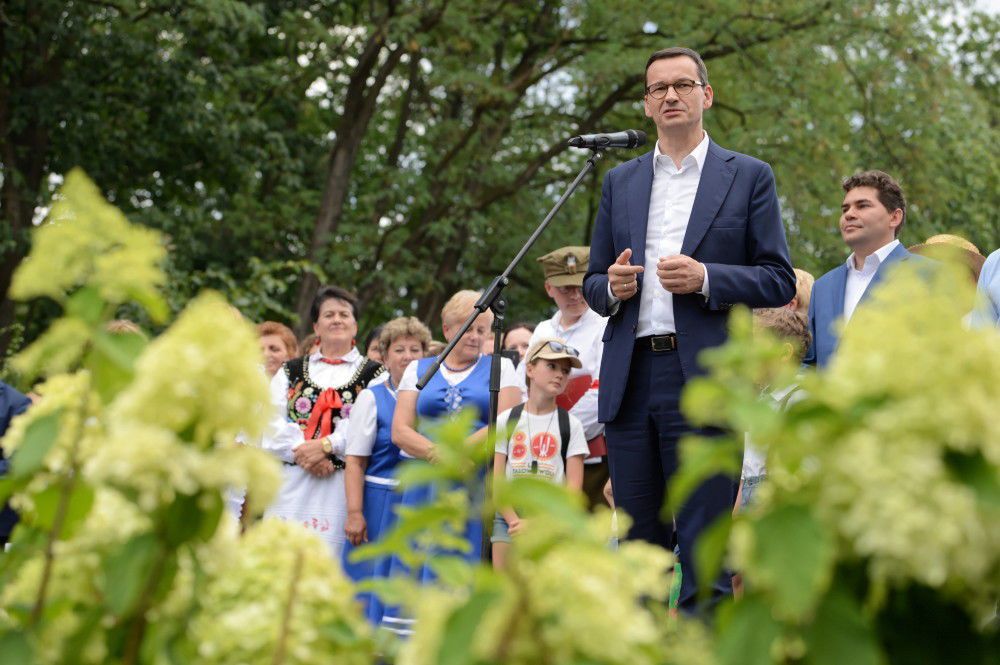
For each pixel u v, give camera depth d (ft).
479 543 15.25
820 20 53.31
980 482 4.02
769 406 4.38
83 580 5.25
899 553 4.01
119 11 48.55
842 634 4.24
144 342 5.17
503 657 4.23
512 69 60.03
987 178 55.62
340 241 53.06
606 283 14.30
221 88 50.44
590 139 15.98
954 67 56.18
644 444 13.83
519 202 61.31
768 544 4.15
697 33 53.88
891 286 4.44
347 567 18.71
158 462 4.66
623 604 4.34
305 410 19.49
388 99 60.44
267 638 5.07
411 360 20.81
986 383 4.12
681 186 14.42
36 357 5.10
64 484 5.23
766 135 52.19
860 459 4.12
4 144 47.29
